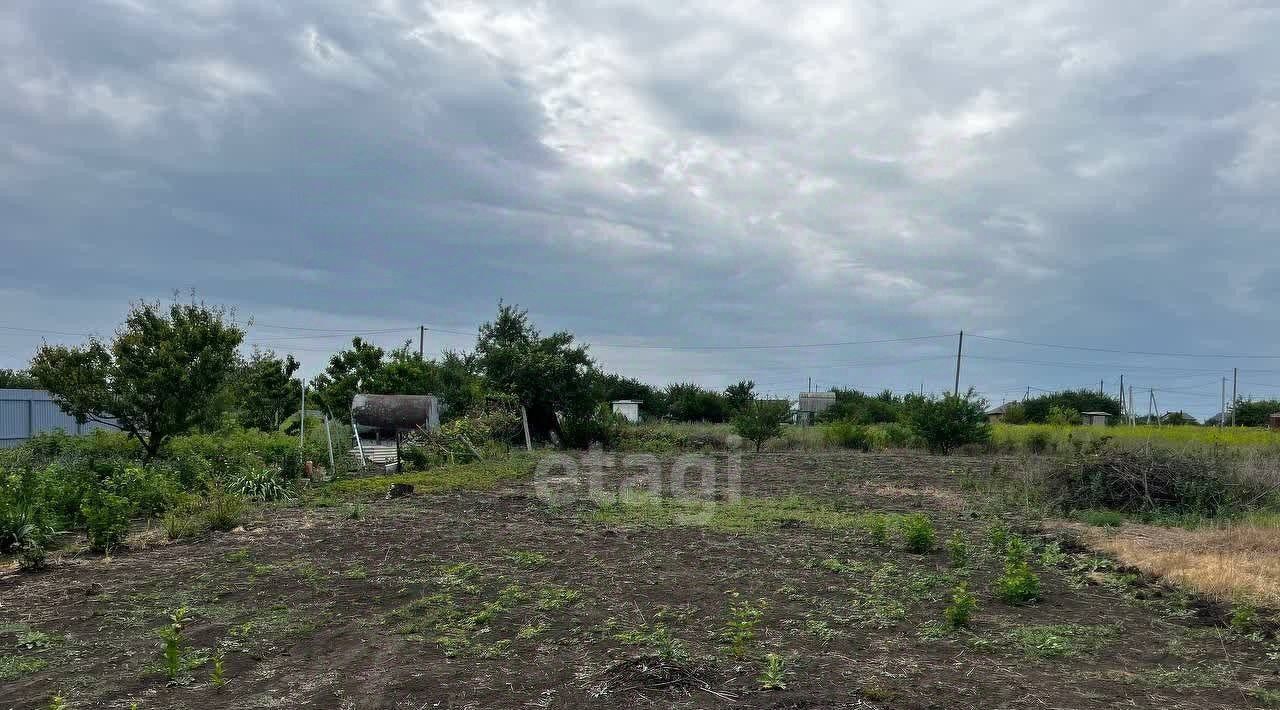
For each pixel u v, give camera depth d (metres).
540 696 4.82
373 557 9.16
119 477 12.28
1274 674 5.40
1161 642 6.15
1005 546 10.12
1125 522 12.52
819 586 7.77
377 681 5.11
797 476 19.88
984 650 5.83
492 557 9.12
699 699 4.72
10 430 25.94
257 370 25.45
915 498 15.59
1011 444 27.34
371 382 31.55
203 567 8.61
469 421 25.08
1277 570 8.43
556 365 30.48
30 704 4.72
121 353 15.28
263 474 14.75
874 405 45.28
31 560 8.58
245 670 5.36
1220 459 15.74
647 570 8.44
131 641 6.00
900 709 4.57
